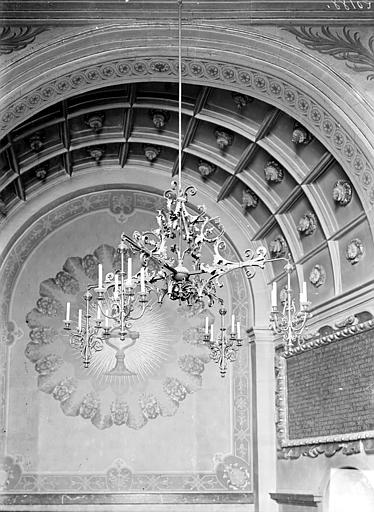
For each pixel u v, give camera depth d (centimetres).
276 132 1622
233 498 1856
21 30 1418
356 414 1477
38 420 1861
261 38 1441
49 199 1909
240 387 1922
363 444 1443
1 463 1822
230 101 1611
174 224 1215
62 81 1452
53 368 1894
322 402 1625
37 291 1923
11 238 1886
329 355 1606
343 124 1416
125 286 1152
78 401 1884
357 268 1520
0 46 1414
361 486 1527
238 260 1953
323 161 1528
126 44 1436
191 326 1950
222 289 1962
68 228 1958
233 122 1647
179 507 1842
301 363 1745
